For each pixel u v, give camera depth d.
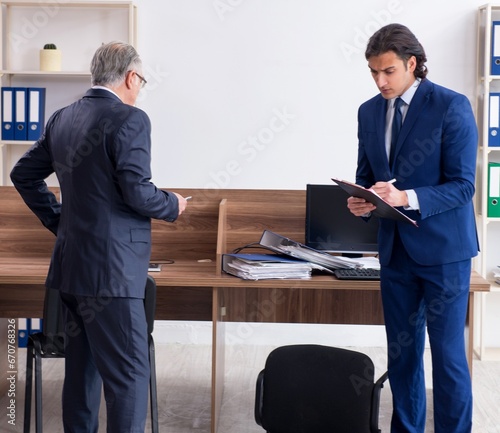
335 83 4.98
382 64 2.76
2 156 5.08
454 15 4.89
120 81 2.84
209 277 3.33
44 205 3.12
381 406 3.93
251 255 3.43
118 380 2.80
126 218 2.78
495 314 5.05
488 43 4.67
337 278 3.30
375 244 3.64
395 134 2.89
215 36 4.98
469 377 2.95
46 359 4.71
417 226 2.82
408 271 2.94
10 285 3.82
